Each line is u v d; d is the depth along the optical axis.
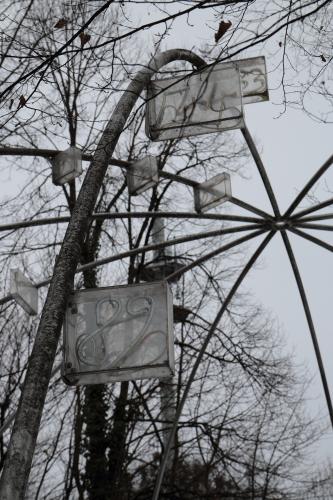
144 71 7.42
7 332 17.23
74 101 13.33
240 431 18.11
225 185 11.20
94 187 6.45
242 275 14.22
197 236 12.64
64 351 6.34
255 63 9.19
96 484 16.03
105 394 16.89
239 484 19.34
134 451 17.00
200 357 14.74
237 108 8.20
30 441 4.90
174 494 17.58
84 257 17.25
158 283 6.52
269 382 17.72
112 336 6.36
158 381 18.23
